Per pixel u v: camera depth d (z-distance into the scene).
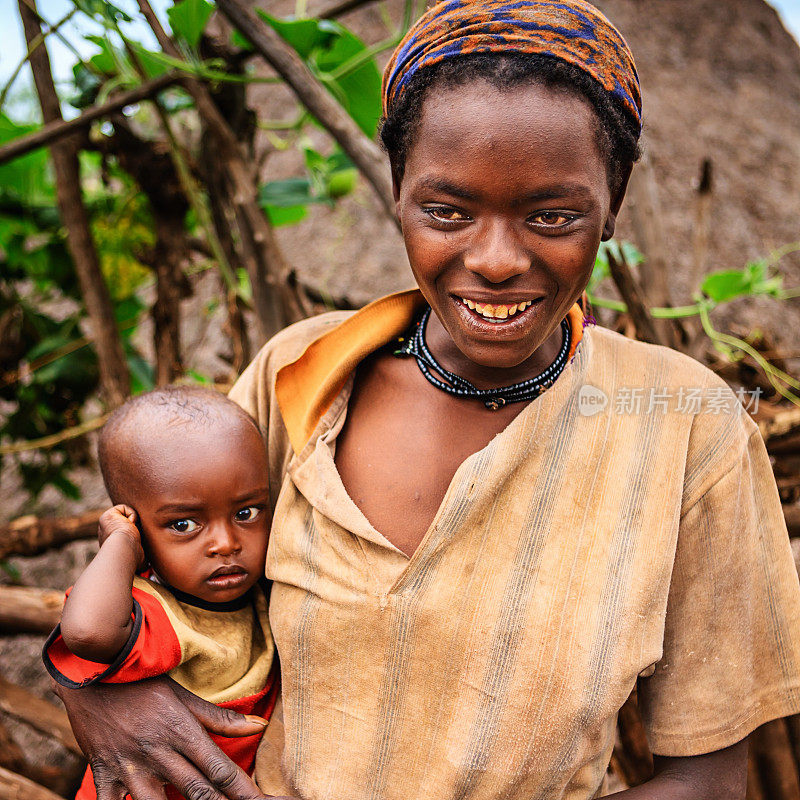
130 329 2.20
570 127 0.69
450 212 0.72
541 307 0.74
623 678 0.80
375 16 3.05
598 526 0.82
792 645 0.89
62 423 2.21
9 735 1.65
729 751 0.89
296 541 0.88
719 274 1.71
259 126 1.82
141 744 0.87
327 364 0.93
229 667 0.95
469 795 0.82
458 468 0.83
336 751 0.86
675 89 3.18
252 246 1.58
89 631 0.83
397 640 0.82
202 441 0.94
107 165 1.77
